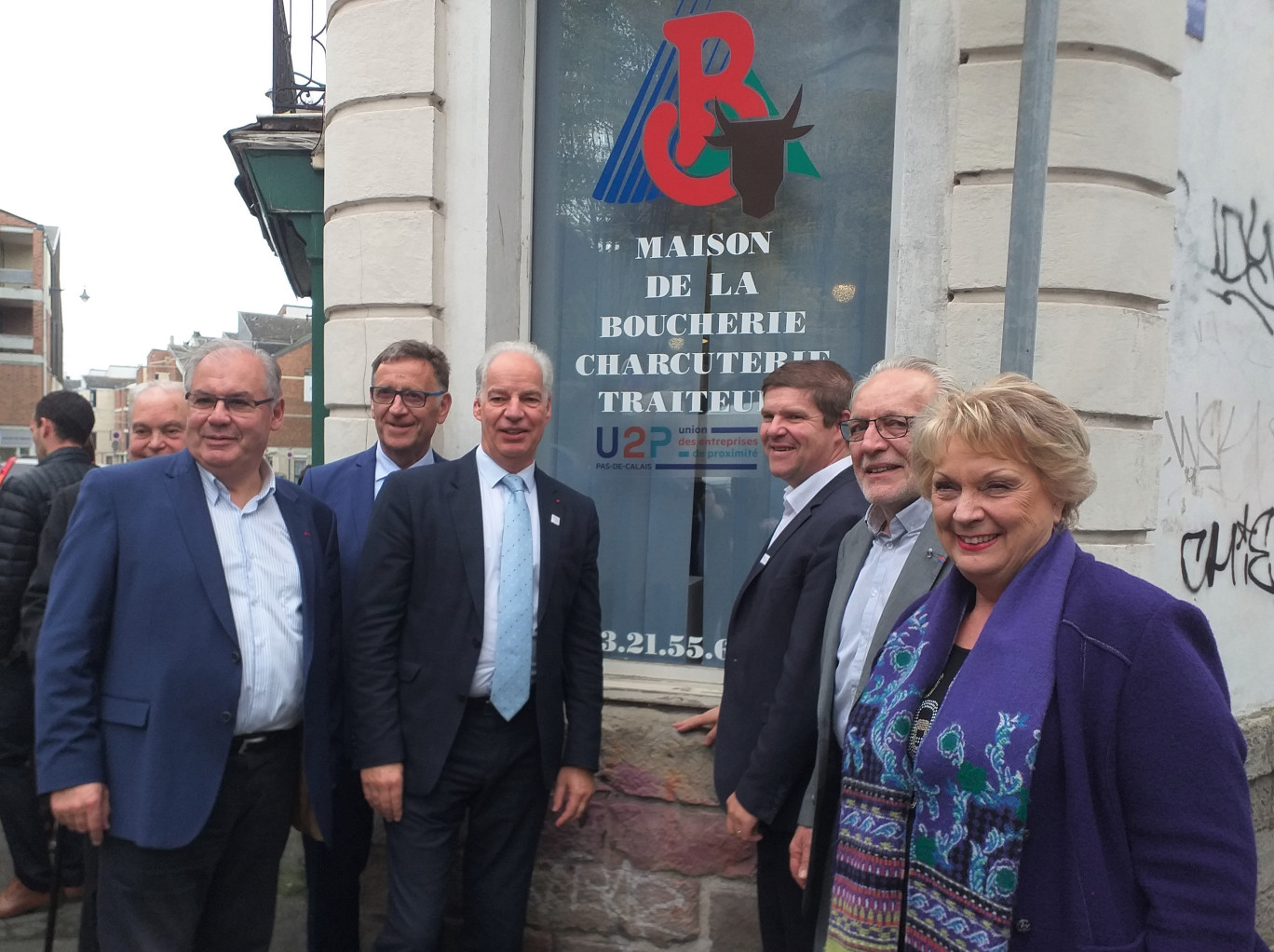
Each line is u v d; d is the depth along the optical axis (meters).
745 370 3.46
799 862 2.26
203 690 2.33
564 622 2.88
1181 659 1.39
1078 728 1.40
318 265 5.08
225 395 2.38
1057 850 1.40
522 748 2.77
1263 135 3.74
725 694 2.58
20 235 47.50
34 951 3.38
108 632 2.35
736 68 3.44
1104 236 2.94
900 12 3.22
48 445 3.78
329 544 2.71
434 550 2.70
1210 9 3.47
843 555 2.32
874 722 1.68
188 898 2.37
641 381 3.58
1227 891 1.32
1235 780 1.37
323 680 2.61
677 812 3.21
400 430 3.15
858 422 2.19
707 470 3.50
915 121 3.09
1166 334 3.11
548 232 3.69
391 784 2.62
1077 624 1.45
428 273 3.47
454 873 3.38
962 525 1.56
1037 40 2.14
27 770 3.67
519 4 3.61
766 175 3.42
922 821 1.50
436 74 3.47
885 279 3.30
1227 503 3.64
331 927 3.12
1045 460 1.51
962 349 3.00
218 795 2.38
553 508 2.84
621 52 3.58
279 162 5.02
